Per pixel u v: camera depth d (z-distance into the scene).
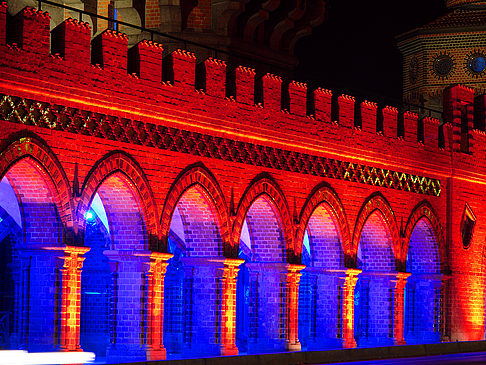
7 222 24.42
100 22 31.67
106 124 23.55
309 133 29.73
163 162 25.14
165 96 25.02
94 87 23.06
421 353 31.88
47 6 28.30
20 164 22.00
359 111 32.22
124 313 25.03
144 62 24.50
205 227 27.19
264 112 28.16
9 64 21.06
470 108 36.75
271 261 29.19
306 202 29.70
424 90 44.72
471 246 36.56
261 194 28.16
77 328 22.95
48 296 22.69
